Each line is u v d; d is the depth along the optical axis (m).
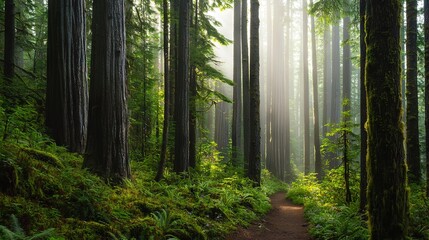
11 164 4.85
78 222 4.87
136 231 5.54
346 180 11.30
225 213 8.80
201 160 17.92
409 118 12.52
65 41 8.94
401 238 4.98
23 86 10.11
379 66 5.07
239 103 24.17
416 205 8.52
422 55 14.32
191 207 8.24
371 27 5.17
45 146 7.70
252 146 14.54
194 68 15.48
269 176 27.83
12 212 4.32
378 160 5.06
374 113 5.09
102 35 7.44
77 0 9.21
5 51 10.75
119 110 7.56
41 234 3.91
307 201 14.22
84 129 9.25
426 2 11.02
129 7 13.98
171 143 14.20
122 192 7.00
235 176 13.74
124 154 7.67
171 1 14.61
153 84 16.34
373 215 5.13
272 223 10.44
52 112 8.85
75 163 7.55
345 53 26.17
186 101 12.44
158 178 10.06
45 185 5.36
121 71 7.64
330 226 8.17
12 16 10.94
